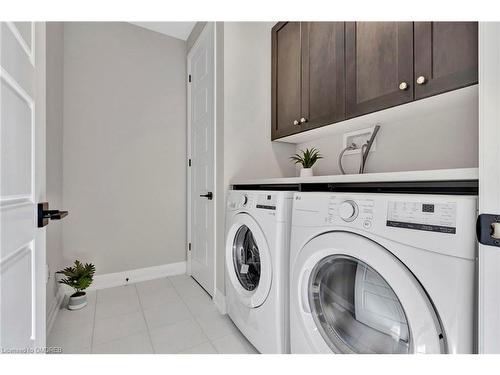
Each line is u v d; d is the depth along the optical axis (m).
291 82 1.71
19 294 0.61
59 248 1.88
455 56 0.86
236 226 1.48
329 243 0.84
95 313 1.71
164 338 1.43
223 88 1.79
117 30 2.23
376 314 0.78
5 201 0.53
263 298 1.20
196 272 2.32
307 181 1.16
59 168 1.88
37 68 0.76
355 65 1.23
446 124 1.12
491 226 0.51
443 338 0.58
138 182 2.33
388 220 0.69
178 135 2.54
